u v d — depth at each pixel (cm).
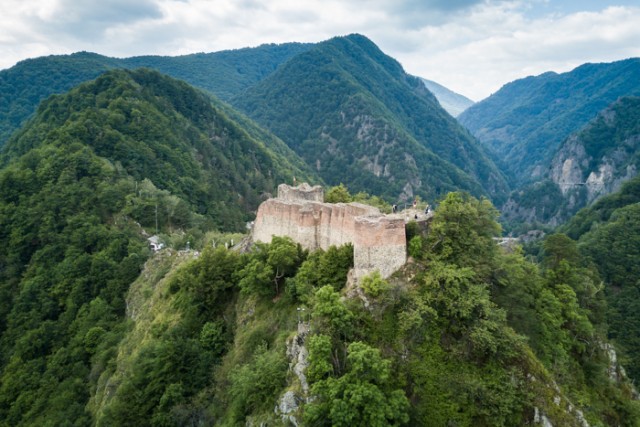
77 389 7012
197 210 14388
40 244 10231
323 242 5603
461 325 4409
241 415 4462
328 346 4003
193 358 5512
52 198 10756
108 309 8462
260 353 4838
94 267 9175
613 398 5738
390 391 3909
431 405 3994
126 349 6862
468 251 4972
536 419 4112
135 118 15688
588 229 17488
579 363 5762
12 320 8775
